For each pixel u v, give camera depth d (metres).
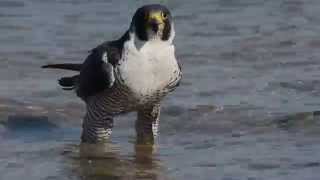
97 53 14.03
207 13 24.20
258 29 22.38
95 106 14.30
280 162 13.32
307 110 15.87
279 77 18.14
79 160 13.77
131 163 13.66
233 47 20.61
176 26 22.86
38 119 15.87
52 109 16.34
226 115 15.85
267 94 17.05
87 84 14.17
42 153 14.11
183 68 18.92
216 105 16.36
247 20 23.41
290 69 18.80
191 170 13.16
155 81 13.84
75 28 22.55
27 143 14.67
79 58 19.75
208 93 17.11
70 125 15.70
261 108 16.14
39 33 21.98
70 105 16.56
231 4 25.08
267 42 21.05
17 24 22.88
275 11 24.30
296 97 16.80
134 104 14.10
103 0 25.56
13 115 15.98
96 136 14.44
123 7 24.78
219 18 23.61
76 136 15.10
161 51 13.77
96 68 13.95
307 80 17.81
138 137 14.70
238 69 18.84
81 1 25.45
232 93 17.11
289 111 15.87
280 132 14.91
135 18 13.73
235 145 14.34
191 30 22.38
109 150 14.32
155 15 13.57
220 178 12.70
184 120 15.69
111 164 13.64
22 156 13.92
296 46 20.69
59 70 18.72
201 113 15.95
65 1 25.42
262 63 19.30
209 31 22.27
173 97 16.83
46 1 25.42
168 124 15.53
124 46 13.81
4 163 13.56
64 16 23.78
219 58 19.72
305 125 15.16
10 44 20.88
